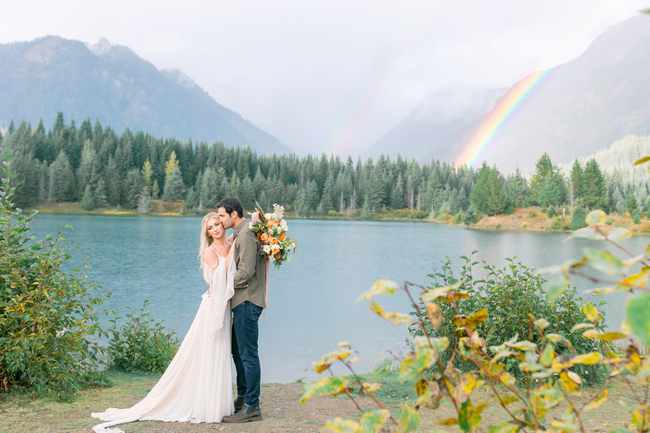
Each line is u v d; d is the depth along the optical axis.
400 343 8.49
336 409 3.71
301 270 23.58
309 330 9.89
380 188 138.88
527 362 1.15
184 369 3.42
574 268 0.76
